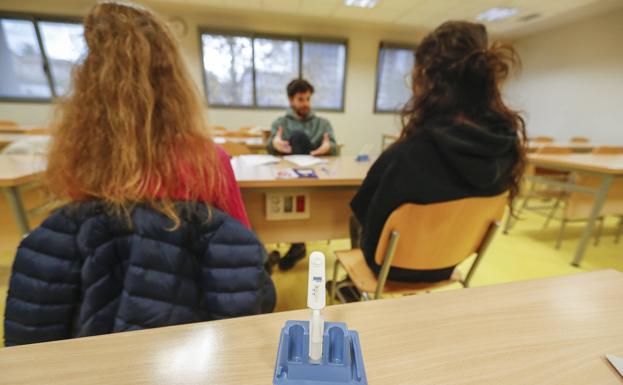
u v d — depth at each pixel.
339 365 0.27
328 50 5.00
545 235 2.42
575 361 0.30
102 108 0.51
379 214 0.75
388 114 5.54
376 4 3.95
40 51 4.14
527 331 0.34
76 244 0.50
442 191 0.68
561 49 4.75
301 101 2.14
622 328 0.35
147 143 0.52
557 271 1.85
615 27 4.01
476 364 0.29
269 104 5.09
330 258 1.92
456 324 0.35
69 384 0.26
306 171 1.33
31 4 3.97
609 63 4.11
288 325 0.31
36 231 0.49
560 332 0.34
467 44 0.69
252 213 1.37
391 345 0.31
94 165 0.50
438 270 0.87
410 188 0.68
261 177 1.19
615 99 4.07
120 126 0.51
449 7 3.99
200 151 0.59
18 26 4.03
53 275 0.50
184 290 0.55
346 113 5.37
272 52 4.83
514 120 0.72
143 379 0.27
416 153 0.68
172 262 0.52
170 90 0.56
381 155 0.79
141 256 0.51
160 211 0.51
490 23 4.62
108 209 0.50
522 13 4.18
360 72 5.20
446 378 0.28
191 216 0.54
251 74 4.86
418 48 0.79
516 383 0.27
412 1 3.81
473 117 0.69
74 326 0.54
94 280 0.50
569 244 2.25
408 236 0.75
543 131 5.14
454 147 0.64
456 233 0.77
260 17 4.52
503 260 1.98
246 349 0.31
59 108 0.53
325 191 1.35
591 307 0.38
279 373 0.28
